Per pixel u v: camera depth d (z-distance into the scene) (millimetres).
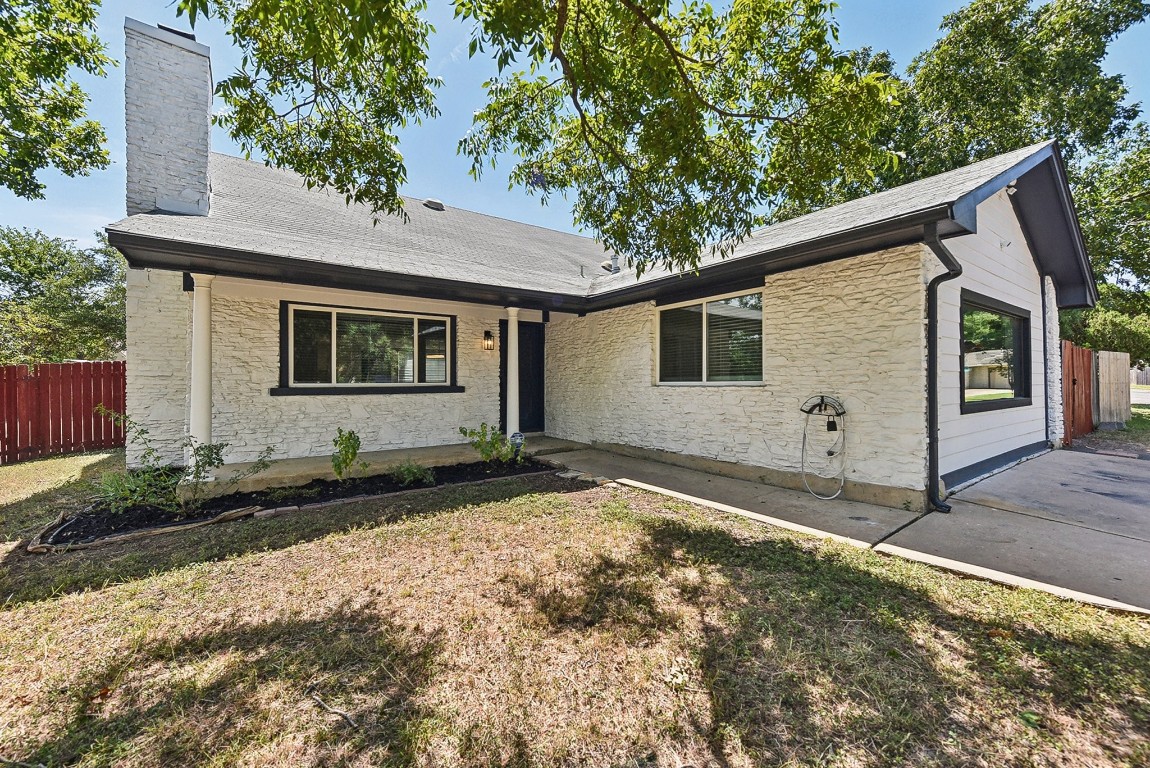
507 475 6574
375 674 2197
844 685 2107
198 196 6754
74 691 2074
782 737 1817
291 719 1915
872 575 3234
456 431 8438
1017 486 5500
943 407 5062
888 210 4562
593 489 5703
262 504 5035
